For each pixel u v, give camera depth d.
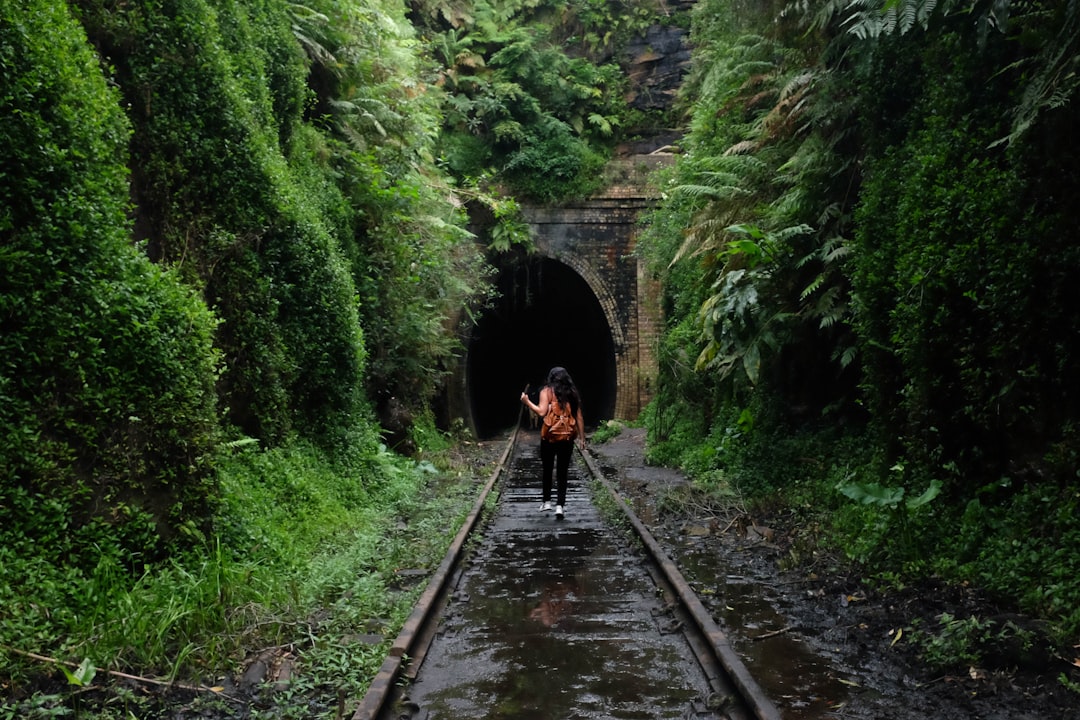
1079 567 4.58
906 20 5.73
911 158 7.00
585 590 6.23
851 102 8.09
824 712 3.74
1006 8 5.23
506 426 34.19
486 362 31.52
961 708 3.76
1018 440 5.57
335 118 13.07
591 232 22.55
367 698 3.66
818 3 8.30
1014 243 5.40
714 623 4.83
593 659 4.62
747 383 11.30
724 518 8.94
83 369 5.09
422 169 16.91
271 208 8.55
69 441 4.98
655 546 7.11
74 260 5.18
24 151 4.98
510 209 20.41
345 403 10.05
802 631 5.00
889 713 3.72
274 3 10.73
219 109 7.98
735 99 10.80
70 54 5.64
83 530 4.80
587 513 10.08
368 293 12.72
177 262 7.20
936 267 6.06
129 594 4.54
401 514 9.46
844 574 6.10
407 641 4.49
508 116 22.41
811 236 8.91
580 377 35.41
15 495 4.52
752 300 8.74
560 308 30.42
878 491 5.81
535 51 22.94
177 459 5.62
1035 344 5.33
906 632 4.78
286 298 8.80
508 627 5.26
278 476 7.58
